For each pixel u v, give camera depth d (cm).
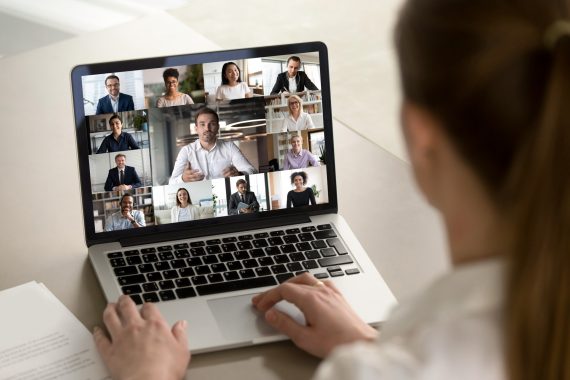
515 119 51
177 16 188
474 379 55
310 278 107
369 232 126
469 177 55
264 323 105
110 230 120
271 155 124
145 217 121
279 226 124
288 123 124
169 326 104
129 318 101
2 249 120
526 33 51
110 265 115
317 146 125
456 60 52
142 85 119
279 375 98
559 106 49
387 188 135
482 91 51
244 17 192
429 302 59
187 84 120
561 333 52
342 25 190
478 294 56
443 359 55
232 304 108
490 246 57
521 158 50
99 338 100
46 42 220
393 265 119
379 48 182
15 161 138
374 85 167
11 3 237
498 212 55
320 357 100
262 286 112
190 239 120
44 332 103
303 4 197
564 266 51
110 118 118
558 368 52
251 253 118
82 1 235
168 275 113
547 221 50
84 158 118
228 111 122
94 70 117
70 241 122
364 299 110
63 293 112
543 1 51
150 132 120
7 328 103
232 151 122
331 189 126
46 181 135
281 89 123
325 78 125
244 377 98
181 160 121
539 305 51
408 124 58
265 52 122
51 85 156
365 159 142
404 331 59
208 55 121
